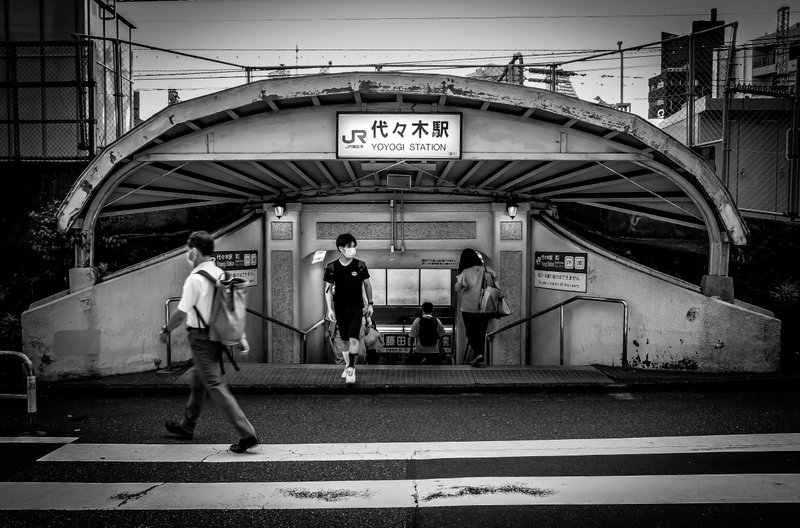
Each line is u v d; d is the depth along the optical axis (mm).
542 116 7383
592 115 6992
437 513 4105
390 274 12289
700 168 7168
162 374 7797
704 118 11055
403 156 7434
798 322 8664
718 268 7777
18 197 9836
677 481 4578
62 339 7477
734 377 7406
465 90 6965
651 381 7340
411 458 5133
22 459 5152
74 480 4699
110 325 7688
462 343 11789
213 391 5168
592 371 7914
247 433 5215
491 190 10273
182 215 11008
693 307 7738
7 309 9078
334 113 7430
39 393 7203
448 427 5984
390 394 7234
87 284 7547
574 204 11508
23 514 4121
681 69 15109
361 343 10047
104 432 5867
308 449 5367
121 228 10453
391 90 6930
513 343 10242
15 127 9930
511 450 5309
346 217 10398
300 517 4066
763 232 9750
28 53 10312
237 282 5168
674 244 10727
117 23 11492
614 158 7477
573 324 9234
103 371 7641
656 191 8625
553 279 9680
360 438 5664
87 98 10305
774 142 10922
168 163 7707
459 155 7434
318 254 11258
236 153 7418
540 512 4102
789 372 7551
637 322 8203
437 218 10383
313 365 8312
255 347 10055
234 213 10633
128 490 4512
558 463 4984
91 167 7109
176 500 4336
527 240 10211
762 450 5242
